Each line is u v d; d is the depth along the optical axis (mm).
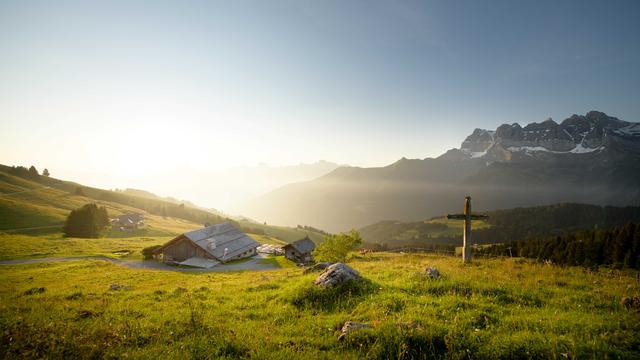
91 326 12930
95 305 17406
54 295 21969
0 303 18234
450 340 9703
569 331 10531
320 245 49562
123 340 11242
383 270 23078
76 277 43688
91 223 123562
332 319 12562
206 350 10148
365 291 15367
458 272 20656
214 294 19812
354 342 10227
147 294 21328
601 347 9188
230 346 10367
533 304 13812
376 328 10656
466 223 26703
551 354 9016
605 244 97938
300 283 17469
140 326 12789
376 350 9523
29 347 10641
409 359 9289
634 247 87750
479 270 22312
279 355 9672
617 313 12133
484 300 13945
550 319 11539
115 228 153625
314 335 11375
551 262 26906
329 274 16312
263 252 108000
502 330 10695
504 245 116875
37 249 80812
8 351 10312
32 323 13211
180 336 11789
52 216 139250
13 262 65875
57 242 94000
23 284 36812
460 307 12805
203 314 14406
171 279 40250
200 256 81688
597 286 17266
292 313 13883
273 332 11766
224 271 69000
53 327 12586
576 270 22594
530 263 26641
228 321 13320
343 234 47812
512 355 9094
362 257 50625
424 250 53312
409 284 16219
